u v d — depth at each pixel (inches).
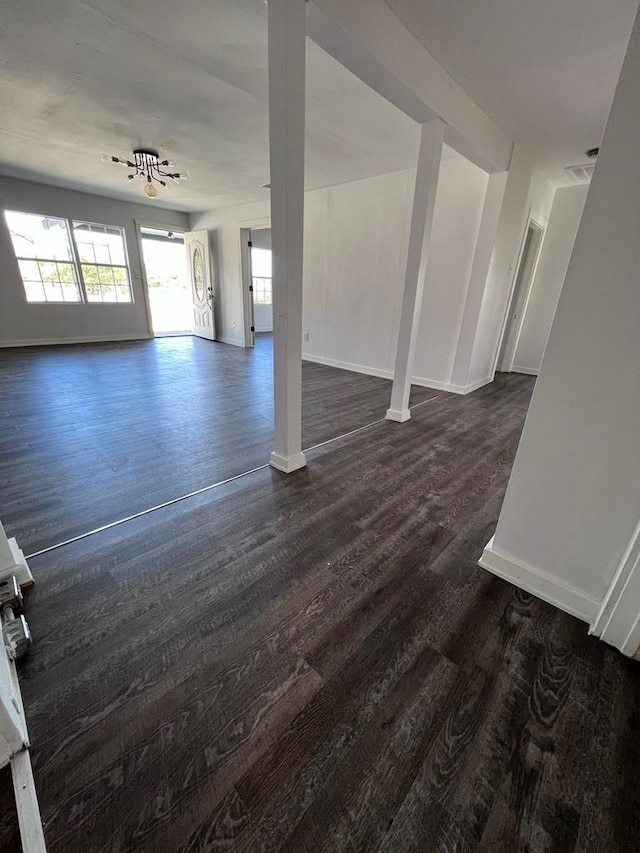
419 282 116.9
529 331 226.5
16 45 85.1
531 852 30.6
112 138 140.8
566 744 38.1
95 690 42.0
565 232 204.7
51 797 32.9
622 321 42.7
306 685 43.3
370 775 35.2
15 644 44.3
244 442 110.7
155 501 79.7
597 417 46.8
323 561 63.5
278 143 67.7
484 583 59.5
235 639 48.8
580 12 72.2
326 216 201.3
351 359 213.0
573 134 126.6
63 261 241.4
